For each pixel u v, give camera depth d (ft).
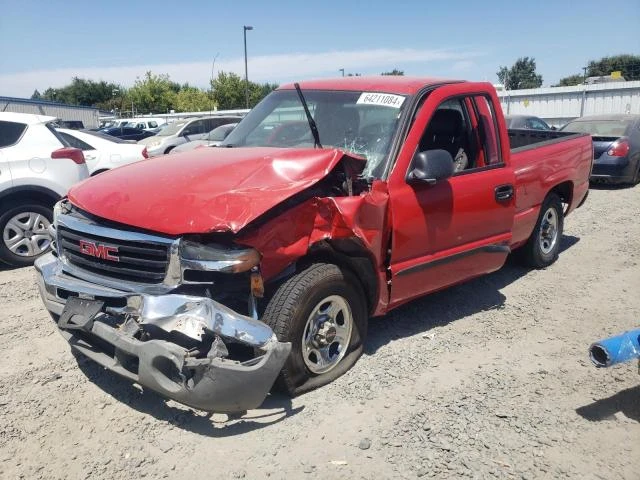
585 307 18.35
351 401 12.48
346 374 13.55
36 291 19.56
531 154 20.08
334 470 10.39
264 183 11.73
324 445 11.06
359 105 15.33
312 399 12.51
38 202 23.08
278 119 16.35
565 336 16.16
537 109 95.50
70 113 111.04
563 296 19.31
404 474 10.31
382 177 13.66
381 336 15.76
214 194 11.43
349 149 14.53
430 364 14.25
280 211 11.57
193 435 11.33
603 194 39.86
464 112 16.38
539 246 21.70
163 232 10.98
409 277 14.47
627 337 11.48
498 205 16.47
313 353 12.75
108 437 11.27
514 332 16.33
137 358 10.89
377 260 13.34
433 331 16.21
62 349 14.97
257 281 11.20
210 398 10.41
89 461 10.59
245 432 11.42
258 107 17.52
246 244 11.07
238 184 11.69
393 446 11.05
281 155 12.50
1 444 11.03
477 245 16.14
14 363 14.19
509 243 17.37
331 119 15.39
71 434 11.35
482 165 16.53
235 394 10.52
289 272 12.07
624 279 21.11
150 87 216.95
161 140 61.87
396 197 13.64
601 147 41.19
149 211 11.32
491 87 17.11
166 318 10.44
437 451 10.93
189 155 14.32
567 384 13.48
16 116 23.36
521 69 216.33
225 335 10.38
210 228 10.76
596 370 14.19
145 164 13.93
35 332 16.03
